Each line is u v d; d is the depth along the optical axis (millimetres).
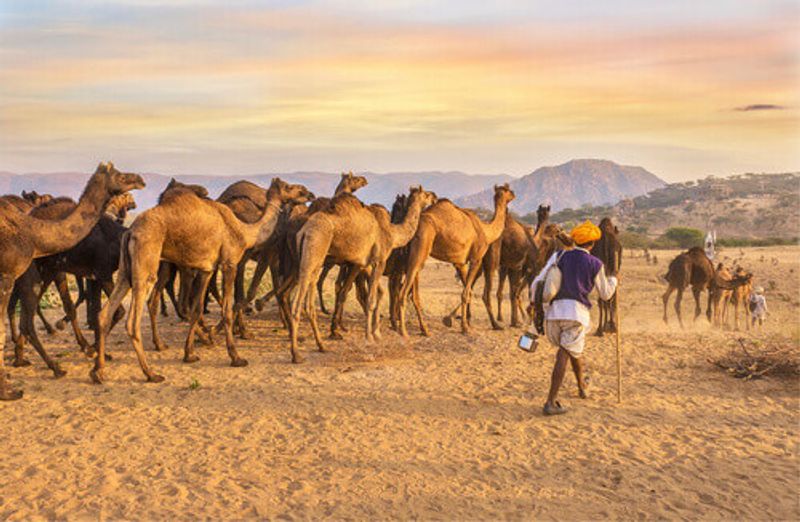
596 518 5492
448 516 5500
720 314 20938
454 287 32688
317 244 10836
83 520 5355
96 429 7441
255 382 9523
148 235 9234
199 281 10492
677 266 18516
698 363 10898
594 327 15656
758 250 79750
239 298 12992
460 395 8938
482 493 5934
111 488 5941
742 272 21953
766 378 9906
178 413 8062
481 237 14000
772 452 6953
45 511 5504
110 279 10578
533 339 8297
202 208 9898
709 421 7930
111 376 9719
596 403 8594
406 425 7715
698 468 6516
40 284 11180
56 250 8797
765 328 20641
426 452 6895
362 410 8266
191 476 6227
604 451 6941
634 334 14531
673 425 7770
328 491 5949
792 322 23203
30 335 9547
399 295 13258
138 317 9297
